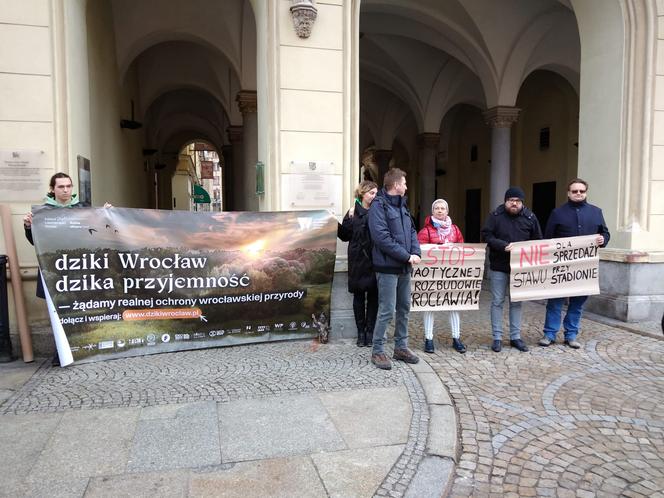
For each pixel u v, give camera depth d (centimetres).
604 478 301
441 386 431
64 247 466
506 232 550
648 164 708
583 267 565
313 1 585
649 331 625
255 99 1155
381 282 466
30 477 282
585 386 447
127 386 421
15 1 506
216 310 528
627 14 706
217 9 1066
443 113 1753
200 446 320
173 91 1716
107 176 838
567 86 1520
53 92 520
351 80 607
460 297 545
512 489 289
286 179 590
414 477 290
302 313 564
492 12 1171
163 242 504
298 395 405
